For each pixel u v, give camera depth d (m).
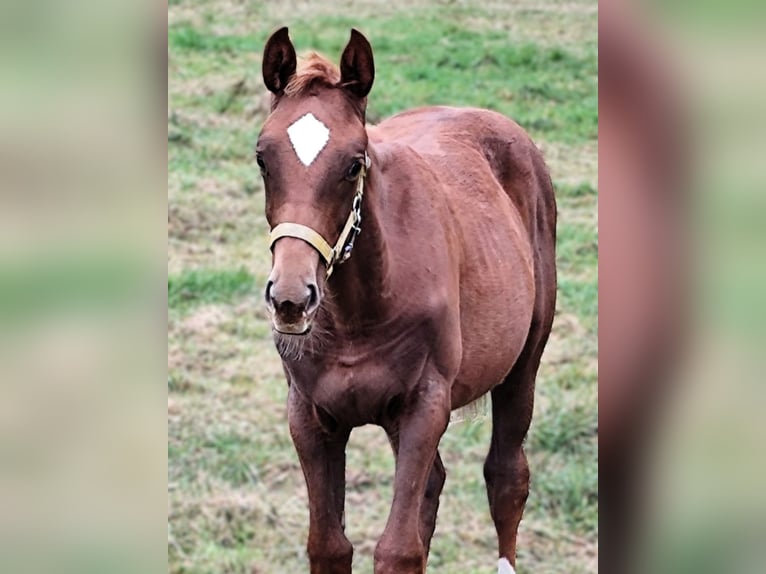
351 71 4.33
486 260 5.18
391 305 4.55
